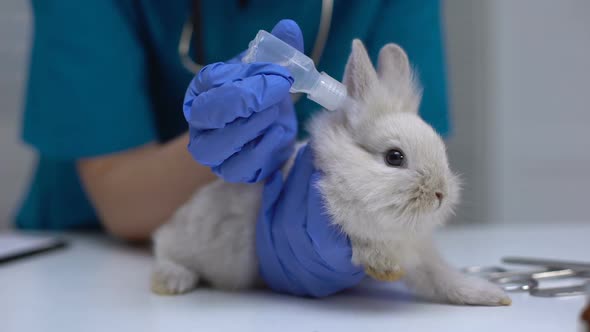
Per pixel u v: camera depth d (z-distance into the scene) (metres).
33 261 1.44
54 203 2.02
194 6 1.59
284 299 1.00
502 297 0.91
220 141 0.88
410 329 0.80
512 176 2.79
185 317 0.89
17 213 2.15
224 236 1.03
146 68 1.75
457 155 2.75
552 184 2.79
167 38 1.69
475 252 1.47
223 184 1.07
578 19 2.68
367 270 0.89
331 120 0.98
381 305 0.94
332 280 0.95
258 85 0.83
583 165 2.75
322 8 1.48
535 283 1.02
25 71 2.62
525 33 2.71
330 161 0.90
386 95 0.98
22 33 2.60
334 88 0.93
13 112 2.65
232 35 1.60
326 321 0.85
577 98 2.72
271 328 0.82
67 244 1.67
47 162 1.96
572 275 1.08
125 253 1.56
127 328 0.84
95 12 1.57
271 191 0.96
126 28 1.64
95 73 1.57
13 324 0.88
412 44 1.57
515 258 1.31
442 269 0.96
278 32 0.94
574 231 1.83
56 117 1.58
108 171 1.66
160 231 1.20
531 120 2.76
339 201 0.87
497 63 2.73
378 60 1.07
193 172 1.51
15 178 2.69
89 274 1.26
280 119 0.97
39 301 1.02
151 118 1.71
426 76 1.57
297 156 1.00
